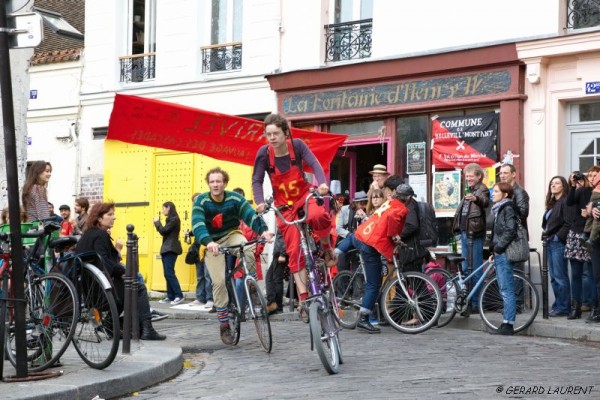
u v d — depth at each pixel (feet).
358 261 40.78
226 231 32.01
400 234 36.94
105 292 24.22
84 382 22.93
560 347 32.17
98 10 64.44
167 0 61.52
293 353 30.94
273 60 56.49
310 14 55.16
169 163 59.52
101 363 24.81
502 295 36.19
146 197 60.44
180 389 24.76
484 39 47.96
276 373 26.89
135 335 31.19
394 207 35.86
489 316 37.04
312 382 25.00
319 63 54.70
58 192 65.21
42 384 22.62
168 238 52.49
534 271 45.06
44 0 72.74
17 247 23.31
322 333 26.61
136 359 27.04
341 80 52.49
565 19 45.93
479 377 25.29
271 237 29.35
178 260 57.72
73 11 75.15
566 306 39.65
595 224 36.09
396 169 51.03
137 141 46.75
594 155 45.06
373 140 52.08
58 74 65.67
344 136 47.09
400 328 36.60
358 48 53.67
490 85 47.21
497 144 47.26
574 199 38.70
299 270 27.27
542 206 45.50
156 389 24.91
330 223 27.04
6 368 25.08
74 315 23.94
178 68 60.85
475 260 39.55
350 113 52.37
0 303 23.73
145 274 59.98
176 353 28.35
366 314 36.32
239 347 32.78
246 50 57.67
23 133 37.22
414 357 29.55
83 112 64.54
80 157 64.49
